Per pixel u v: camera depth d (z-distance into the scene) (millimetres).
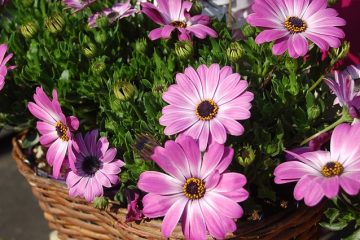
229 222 426
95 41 586
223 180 435
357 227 525
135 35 610
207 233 451
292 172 435
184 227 438
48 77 584
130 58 605
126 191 508
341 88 462
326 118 514
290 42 478
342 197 488
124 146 516
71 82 580
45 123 521
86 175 508
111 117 533
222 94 460
